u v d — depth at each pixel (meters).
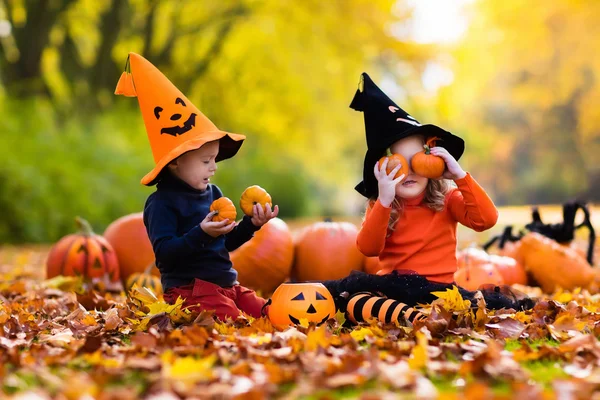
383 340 3.56
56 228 14.65
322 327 3.60
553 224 7.27
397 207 4.69
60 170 15.02
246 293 4.74
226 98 24.80
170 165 4.54
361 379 2.81
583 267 6.57
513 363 3.05
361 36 23.02
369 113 4.70
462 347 3.41
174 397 2.57
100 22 19.91
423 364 3.07
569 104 38.00
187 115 4.54
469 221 4.60
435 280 4.63
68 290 6.46
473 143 36.56
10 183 14.12
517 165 46.84
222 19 21.72
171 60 22.19
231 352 3.40
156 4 20.66
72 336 3.98
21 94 18.11
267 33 23.42
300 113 26.02
